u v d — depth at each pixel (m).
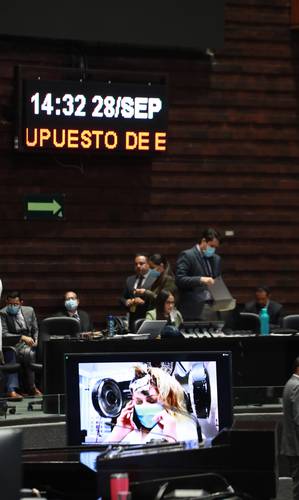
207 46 30.39
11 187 29.41
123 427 13.46
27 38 29.50
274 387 21.11
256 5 31.34
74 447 13.24
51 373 22.77
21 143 29.00
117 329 24.95
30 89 28.98
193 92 30.88
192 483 11.32
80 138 29.38
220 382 13.55
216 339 23.44
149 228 30.41
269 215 31.19
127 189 30.25
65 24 29.38
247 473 11.53
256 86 31.34
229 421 13.51
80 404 13.50
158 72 30.41
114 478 10.40
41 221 29.59
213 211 30.89
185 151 30.73
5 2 28.98
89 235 29.91
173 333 23.30
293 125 31.53
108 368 13.54
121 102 29.66
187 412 13.52
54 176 29.69
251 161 31.19
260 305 28.55
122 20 29.80
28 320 27.30
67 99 29.27
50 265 29.59
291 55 31.61
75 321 25.56
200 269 25.62
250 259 31.03
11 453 9.66
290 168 31.41
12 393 24.66
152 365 13.59
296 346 23.89
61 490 12.36
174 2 30.17
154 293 25.20
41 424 18.86
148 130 29.89
